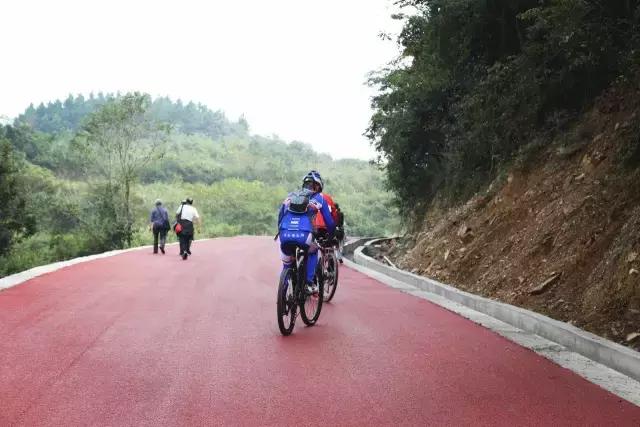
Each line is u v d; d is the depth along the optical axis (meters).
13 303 9.92
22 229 36.53
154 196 98.69
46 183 60.97
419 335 8.12
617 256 8.52
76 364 6.21
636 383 5.90
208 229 68.94
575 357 6.92
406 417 4.85
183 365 6.24
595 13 12.91
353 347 7.30
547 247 11.02
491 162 17.84
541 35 14.63
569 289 9.45
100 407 4.91
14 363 6.20
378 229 112.38
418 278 13.65
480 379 6.00
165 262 19.44
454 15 17.48
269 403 5.11
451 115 21.88
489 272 12.47
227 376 5.88
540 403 5.28
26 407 4.88
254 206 100.38
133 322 8.52
